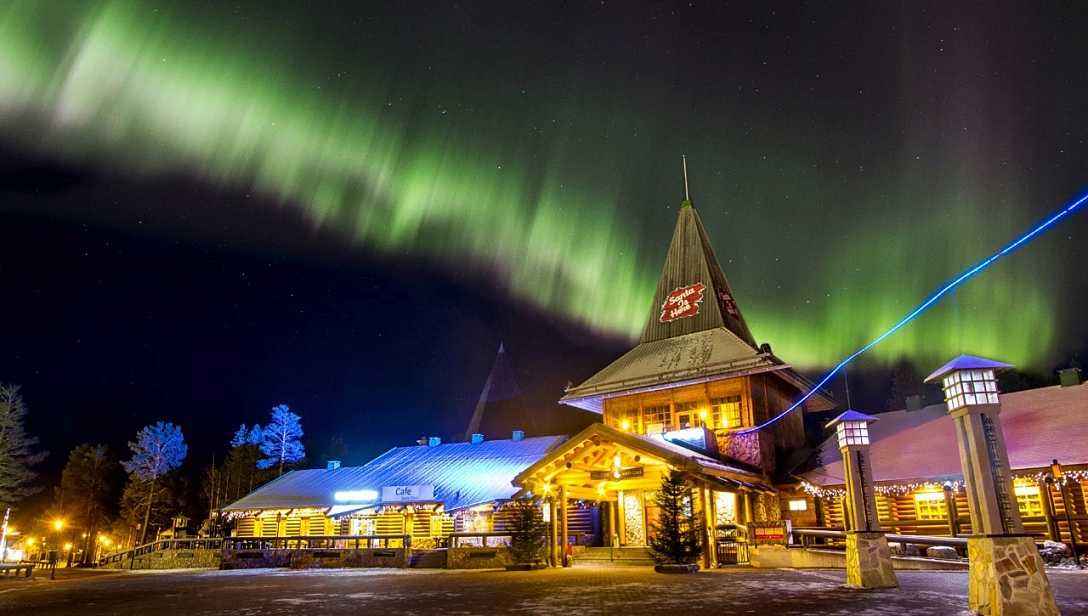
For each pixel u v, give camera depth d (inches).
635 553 1040.8
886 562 579.2
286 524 1713.8
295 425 2834.6
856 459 603.2
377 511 1509.6
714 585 619.2
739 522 1128.2
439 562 1106.7
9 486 2461.9
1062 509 998.4
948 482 1035.3
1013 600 385.7
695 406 1336.1
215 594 661.9
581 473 973.2
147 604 575.5
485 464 1654.8
